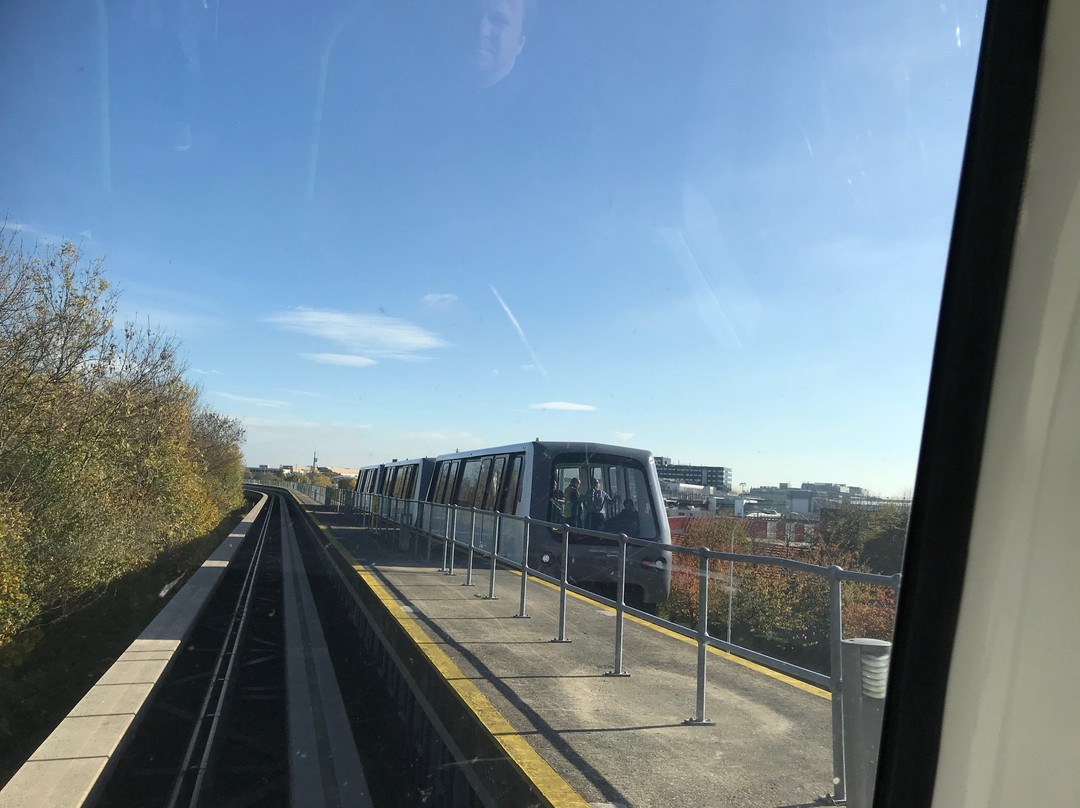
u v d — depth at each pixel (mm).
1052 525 2125
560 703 5047
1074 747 2037
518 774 3939
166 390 16469
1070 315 2146
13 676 7895
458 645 6719
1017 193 2326
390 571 12219
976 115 2539
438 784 4746
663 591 9867
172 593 13828
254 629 10062
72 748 4812
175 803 4422
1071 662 2055
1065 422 2117
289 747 5367
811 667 3943
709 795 3617
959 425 2527
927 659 2594
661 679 5680
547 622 7973
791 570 4215
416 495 24141
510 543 12297
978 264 2486
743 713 4773
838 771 3551
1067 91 2195
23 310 10180
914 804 2566
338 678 7461
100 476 11328
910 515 2842
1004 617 2232
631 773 3883
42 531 9547
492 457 14977
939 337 2689
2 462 9586
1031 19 2322
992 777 2207
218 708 6324
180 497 19500
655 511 11711
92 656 9031
